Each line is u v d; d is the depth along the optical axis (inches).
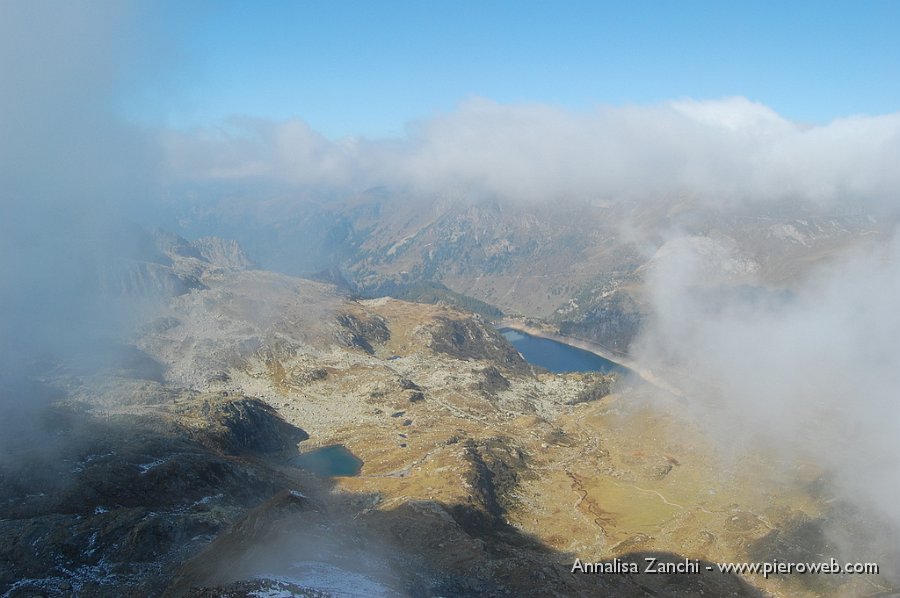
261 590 3516.2
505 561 5319.9
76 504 5546.3
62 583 4392.2
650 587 5812.0
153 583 4402.1
